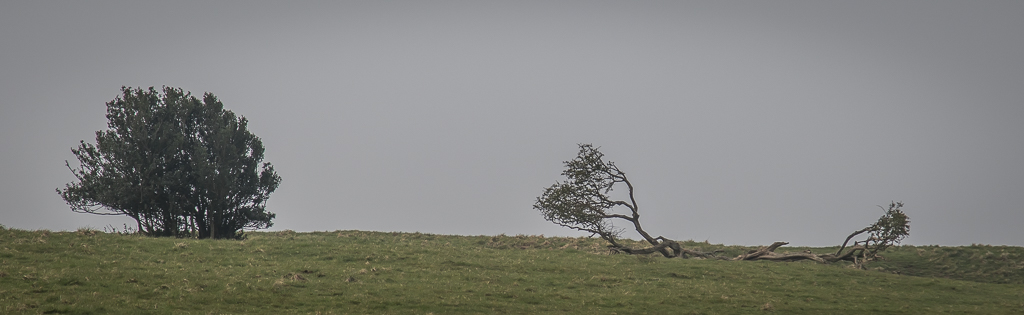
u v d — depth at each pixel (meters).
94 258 119.81
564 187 195.12
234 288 100.56
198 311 85.69
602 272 135.75
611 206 195.25
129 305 86.00
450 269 131.88
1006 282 156.62
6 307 79.94
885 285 130.75
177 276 107.12
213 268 118.94
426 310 94.00
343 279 115.19
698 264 150.38
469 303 100.31
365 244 163.50
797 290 122.81
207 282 103.69
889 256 186.62
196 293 96.06
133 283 99.62
